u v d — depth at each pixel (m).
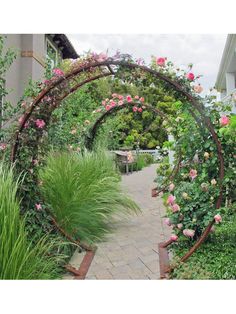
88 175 4.89
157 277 3.36
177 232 3.85
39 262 2.90
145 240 4.59
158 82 3.80
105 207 4.77
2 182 3.01
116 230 5.08
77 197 4.27
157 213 6.27
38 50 8.71
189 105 3.81
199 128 3.77
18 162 3.69
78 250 4.10
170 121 5.36
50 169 4.48
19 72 8.15
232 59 9.64
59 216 4.09
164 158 10.12
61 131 6.97
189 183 3.90
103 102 7.66
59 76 3.83
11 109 6.06
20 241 2.59
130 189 9.16
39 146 3.95
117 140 11.92
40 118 3.85
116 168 8.22
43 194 4.09
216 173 3.72
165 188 7.37
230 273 3.01
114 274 3.45
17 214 2.86
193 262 3.32
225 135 3.67
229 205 4.22
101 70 4.00
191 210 3.74
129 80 3.85
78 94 8.77
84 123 7.95
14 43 7.83
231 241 3.71
